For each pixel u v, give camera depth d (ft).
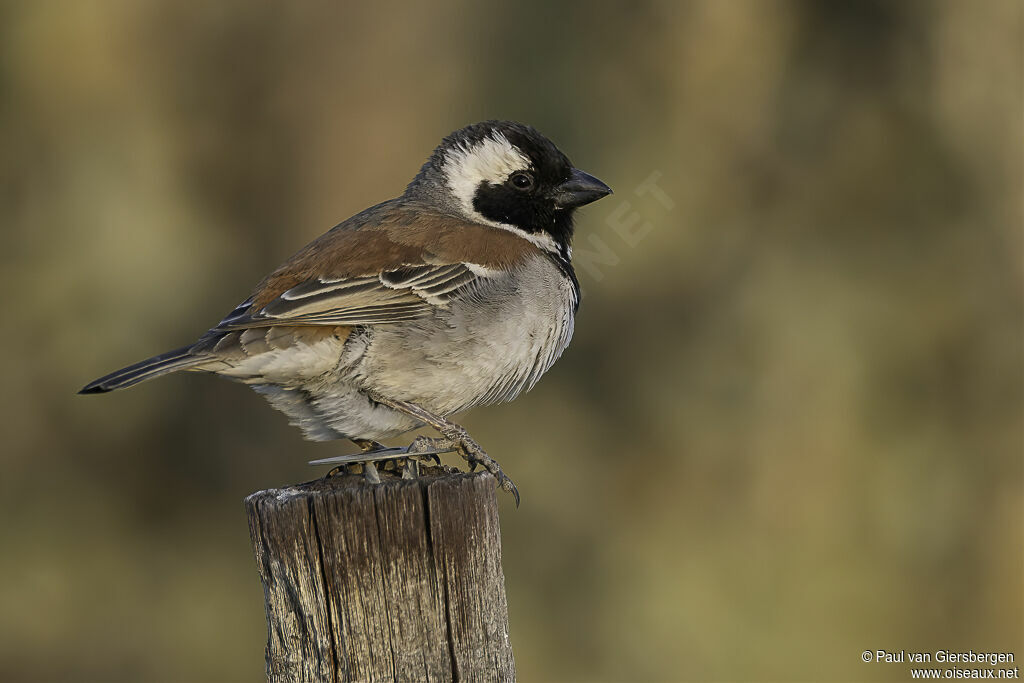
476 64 52.01
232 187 51.78
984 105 49.49
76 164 48.67
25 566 46.60
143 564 47.80
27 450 47.32
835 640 44.57
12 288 47.16
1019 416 46.91
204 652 46.29
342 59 53.06
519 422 48.98
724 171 50.29
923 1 50.06
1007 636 44.39
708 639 44.60
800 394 47.52
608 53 50.65
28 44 48.60
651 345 48.93
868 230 49.80
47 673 45.29
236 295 50.21
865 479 46.50
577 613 46.21
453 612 17.69
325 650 17.56
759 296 48.67
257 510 17.90
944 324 48.19
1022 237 48.60
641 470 48.14
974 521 45.83
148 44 50.16
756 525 46.52
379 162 53.06
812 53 51.01
